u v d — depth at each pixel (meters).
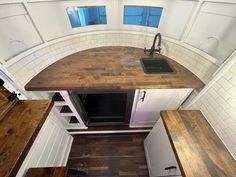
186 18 1.48
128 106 1.72
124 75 1.49
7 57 1.19
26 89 1.33
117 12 1.82
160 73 1.53
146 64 1.81
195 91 1.48
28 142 0.84
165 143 1.22
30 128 0.91
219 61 1.19
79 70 1.56
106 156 1.90
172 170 1.09
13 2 1.15
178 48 1.68
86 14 1.81
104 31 1.99
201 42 1.40
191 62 1.54
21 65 1.30
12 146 0.81
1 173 0.70
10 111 1.02
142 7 1.74
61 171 1.00
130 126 2.12
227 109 1.08
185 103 1.69
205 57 1.35
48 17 1.51
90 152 1.94
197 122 1.20
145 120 1.99
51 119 1.57
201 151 0.98
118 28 1.98
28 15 1.32
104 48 2.06
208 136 1.09
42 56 1.54
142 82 1.40
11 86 1.14
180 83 1.39
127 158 1.88
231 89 1.06
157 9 1.69
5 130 0.90
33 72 1.44
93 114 2.23
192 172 0.87
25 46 1.36
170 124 1.17
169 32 1.72
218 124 1.14
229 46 1.12
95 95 2.55
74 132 2.10
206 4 1.25
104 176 1.73
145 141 1.88
